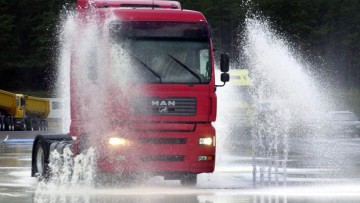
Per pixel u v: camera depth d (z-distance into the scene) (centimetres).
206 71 3997
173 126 3916
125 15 3988
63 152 4134
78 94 4022
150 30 3988
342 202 3222
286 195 3494
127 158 3891
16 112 11981
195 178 4059
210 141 3956
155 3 4250
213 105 3975
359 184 3997
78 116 4019
